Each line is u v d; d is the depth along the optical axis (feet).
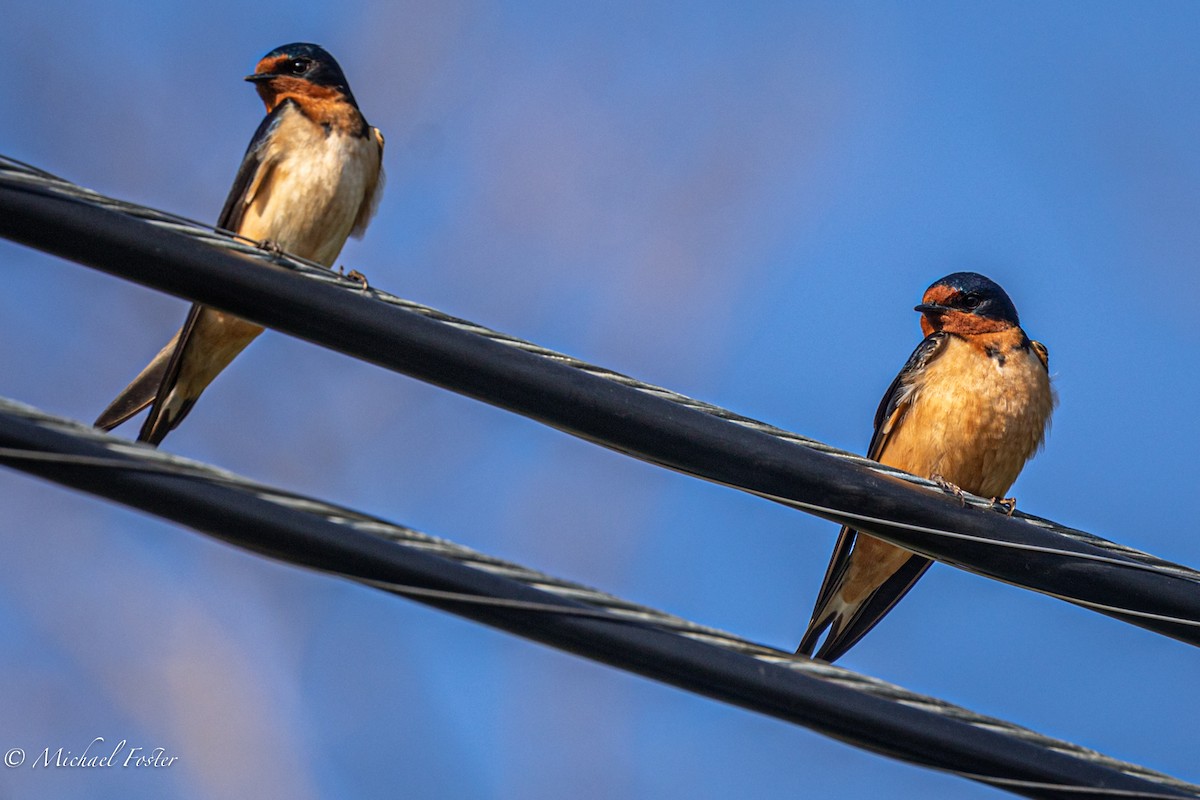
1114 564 36.40
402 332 32.83
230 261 31.71
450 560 29.66
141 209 31.37
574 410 33.91
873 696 32.53
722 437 34.71
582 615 30.42
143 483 27.37
